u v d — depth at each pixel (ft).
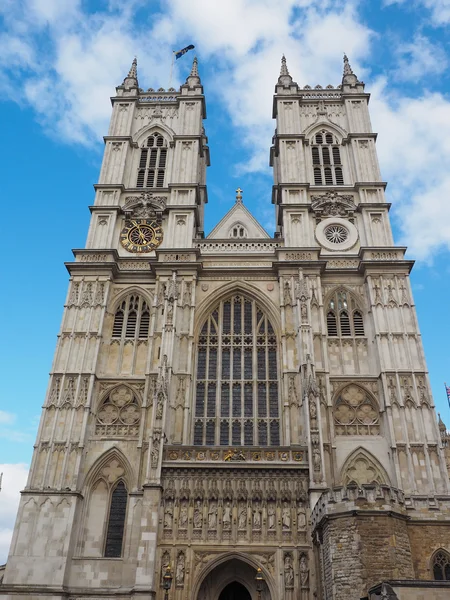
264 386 157.79
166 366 149.18
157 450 134.10
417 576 104.06
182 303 166.20
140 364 160.25
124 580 126.11
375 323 160.15
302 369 149.07
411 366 152.15
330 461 139.64
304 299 161.07
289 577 120.26
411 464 137.69
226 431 151.12
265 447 135.03
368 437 146.92
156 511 126.31
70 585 127.24
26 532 130.31
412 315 161.48
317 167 200.23
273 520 126.93
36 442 143.02
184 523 127.13
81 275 171.42
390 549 96.02
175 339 157.38
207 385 157.79
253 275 173.58
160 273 171.22
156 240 182.70
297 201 188.85
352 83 221.25
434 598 87.10
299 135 203.00
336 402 152.35
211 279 173.37
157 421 138.72
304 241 179.32
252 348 163.43
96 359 156.04
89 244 179.01
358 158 197.57
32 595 122.93
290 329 160.86
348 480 141.08
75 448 142.31
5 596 122.83
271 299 168.96
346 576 95.45
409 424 143.84
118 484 142.51
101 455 144.25
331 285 171.83
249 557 122.93
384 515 98.94
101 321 163.02
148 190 192.44
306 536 124.67
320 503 110.11
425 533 108.06
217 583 127.03
